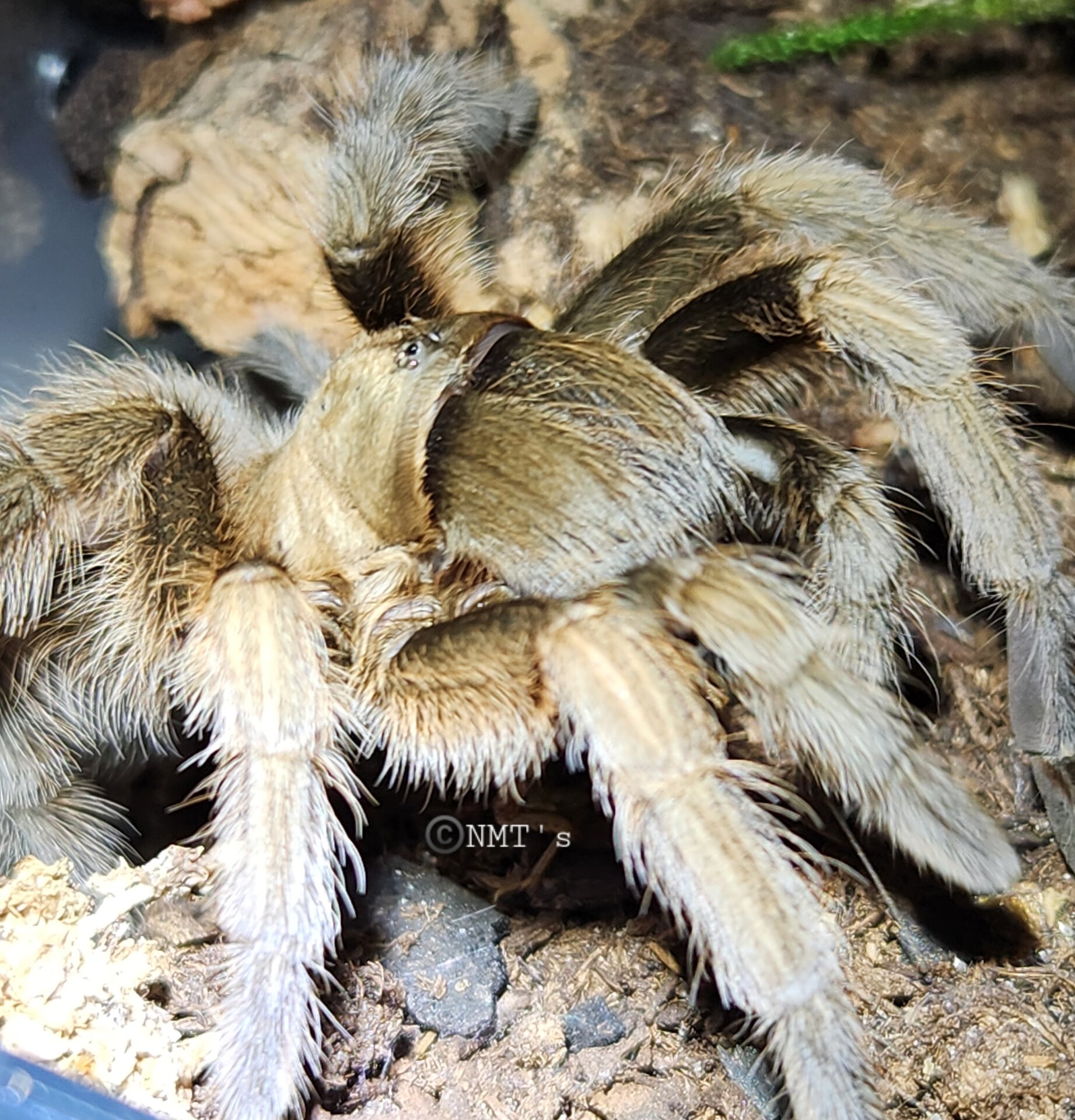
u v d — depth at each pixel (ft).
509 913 0.42
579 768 0.39
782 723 0.35
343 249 0.42
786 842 0.40
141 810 0.45
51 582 0.41
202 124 0.50
